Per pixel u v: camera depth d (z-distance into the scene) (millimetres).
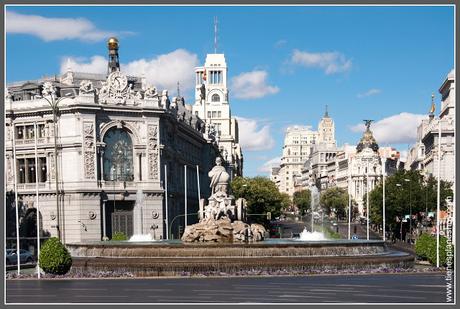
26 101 123000
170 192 131125
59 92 128000
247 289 43094
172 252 57438
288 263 54312
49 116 120812
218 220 67500
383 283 46562
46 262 53969
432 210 145000
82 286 46438
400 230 154875
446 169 181750
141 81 143875
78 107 117875
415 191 146125
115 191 120438
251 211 172500
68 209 118812
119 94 122375
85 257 60062
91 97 119375
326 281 48062
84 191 117562
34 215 122312
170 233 129500
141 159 124000
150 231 122438
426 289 42719
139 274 53625
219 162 71312
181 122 143750
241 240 65062
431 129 198250
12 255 79188
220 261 53844
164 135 130250
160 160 125688
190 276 52281
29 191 121125
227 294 40438
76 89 128375
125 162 122875
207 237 65188
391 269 55469
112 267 55000
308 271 54000
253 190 171875
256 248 57156
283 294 40281
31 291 43656
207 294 40469
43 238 116812
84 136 118562
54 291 43406
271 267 54031
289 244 58000
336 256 58000
